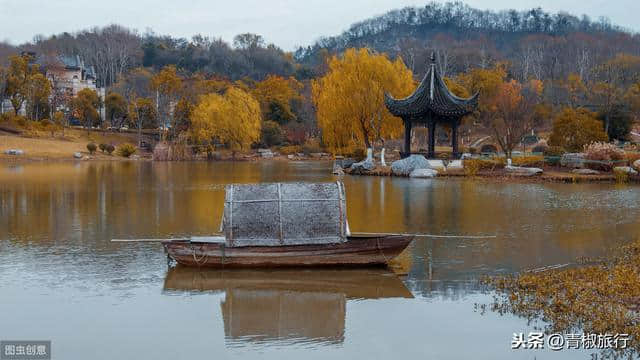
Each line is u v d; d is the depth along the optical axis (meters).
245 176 47.81
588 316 12.10
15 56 98.88
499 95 70.56
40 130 88.31
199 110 80.94
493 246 19.05
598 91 88.81
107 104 100.62
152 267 16.67
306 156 82.88
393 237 16.03
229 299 13.95
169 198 31.83
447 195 32.50
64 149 79.69
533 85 100.75
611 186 36.91
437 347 11.15
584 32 192.38
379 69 55.34
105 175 48.41
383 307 13.35
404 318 12.66
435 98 46.28
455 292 14.31
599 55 150.50
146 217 25.14
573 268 16.11
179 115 89.81
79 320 12.58
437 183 39.84
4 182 41.09
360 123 56.44
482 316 12.68
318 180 43.00
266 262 16.14
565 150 49.97
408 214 25.56
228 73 156.25
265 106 97.69
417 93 47.12
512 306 13.19
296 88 124.94
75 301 13.77
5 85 92.06
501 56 161.62
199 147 80.38
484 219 24.20
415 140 82.25
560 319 12.16
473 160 45.47
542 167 45.38
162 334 11.85
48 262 17.20
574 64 142.88
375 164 53.09
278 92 110.62
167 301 13.80
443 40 197.75
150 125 98.00
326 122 56.94
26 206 28.50
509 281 14.90
